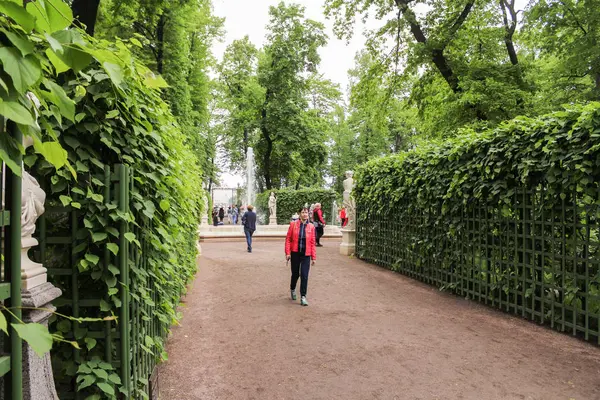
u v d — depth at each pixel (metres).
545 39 14.48
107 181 2.44
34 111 1.16
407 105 16.58
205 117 25.20
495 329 5.35
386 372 3.98
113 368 2.42
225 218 43.78
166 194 3.42
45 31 0.97
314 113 33.16
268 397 3.48
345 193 14.05
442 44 13.35
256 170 36.62
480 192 6.41
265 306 6.69
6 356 1.23
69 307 2.45
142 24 14.72
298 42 29.64
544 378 3.81
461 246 7.36
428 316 6.00
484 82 12.69
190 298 7.37
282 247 17.41
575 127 4.78
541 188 5.52
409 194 9.14
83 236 2.37
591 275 4.97
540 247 5.68
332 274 9.76
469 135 6.99
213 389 3.63
